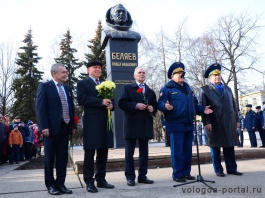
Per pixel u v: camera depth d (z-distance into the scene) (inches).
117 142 386.0
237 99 1128.2
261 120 519.5
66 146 174.7
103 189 173.2
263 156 305.1
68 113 176.2
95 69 189.2
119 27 425.1
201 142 645.3
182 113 195.2
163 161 261.0
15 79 1246.3
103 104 173.8
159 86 1144.2
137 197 147.9
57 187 167.5
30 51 1296.8
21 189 178.4
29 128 527.8
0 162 439.8
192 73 1101.7
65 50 1195.3
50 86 173.0
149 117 192.5
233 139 209.0
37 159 528.7
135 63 420.8
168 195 150.4
